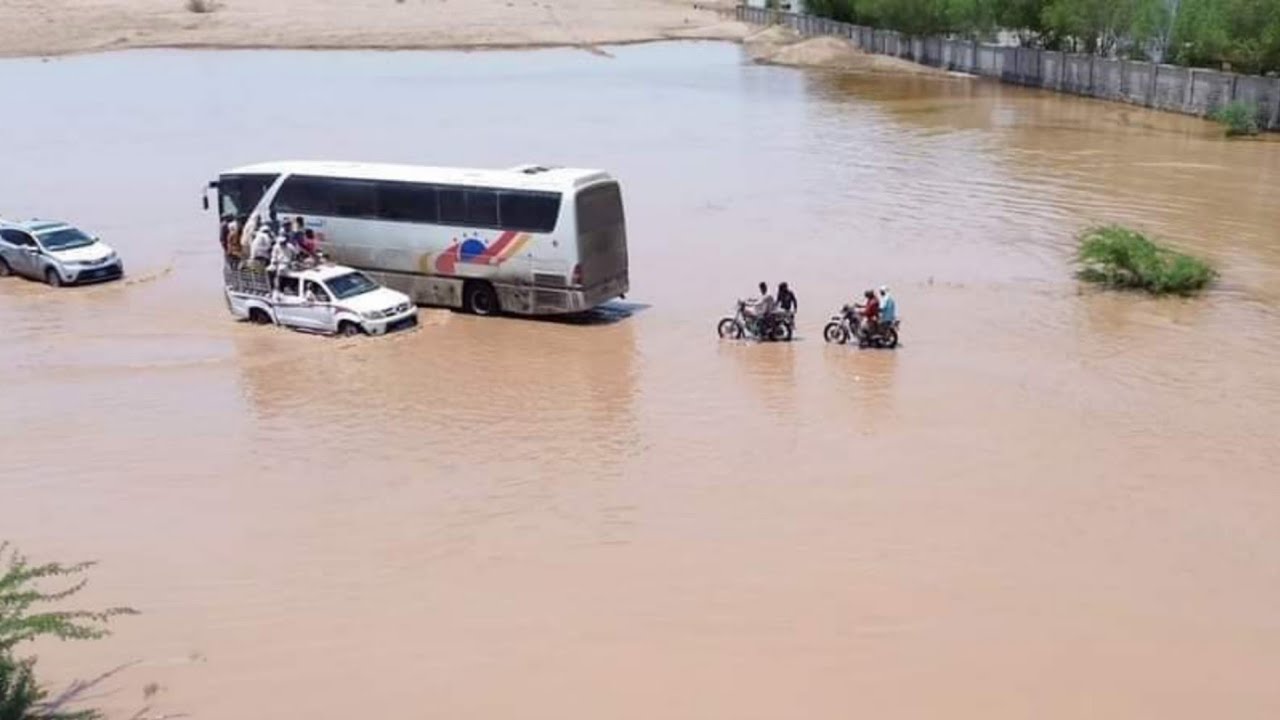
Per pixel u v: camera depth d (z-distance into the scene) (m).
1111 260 30.59
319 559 16.33
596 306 28.66
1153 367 24.08
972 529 16.86
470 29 112.19
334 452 20.28
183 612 14.92
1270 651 13.70
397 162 49.56
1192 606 14.72
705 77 85.69
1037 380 23.31
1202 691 12.92
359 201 30.02
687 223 38.78
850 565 15.83
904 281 31.30
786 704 12.70
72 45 99.50
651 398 22.75
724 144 55.22
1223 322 27.34
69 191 44.47
